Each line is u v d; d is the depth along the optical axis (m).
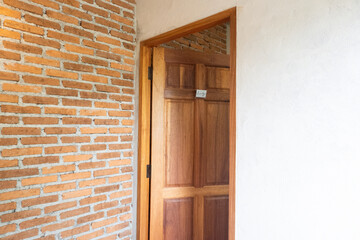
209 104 2.31
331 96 1.12
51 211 1.70
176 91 2.20
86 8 1.89
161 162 2.15
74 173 1.81
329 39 1.13
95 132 1.93
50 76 1.70
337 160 1.10
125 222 2.12
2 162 1.49
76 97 1.83
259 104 1.37
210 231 2.28
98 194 1.95
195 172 2.24
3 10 1.51
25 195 1.58
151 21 2.07
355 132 1.05
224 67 2.38
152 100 2.12
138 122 2.14
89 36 1.90
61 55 1.75
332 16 1.13
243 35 1.45
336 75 1.11
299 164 1.21
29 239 1.59
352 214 1.06
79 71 1.84
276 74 1.30
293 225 1.23
